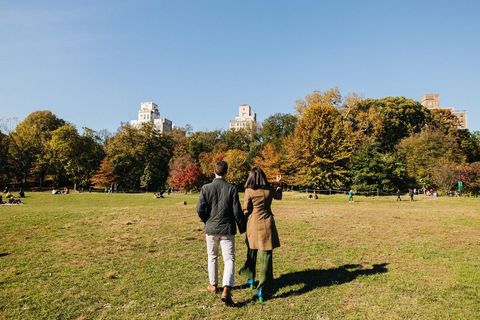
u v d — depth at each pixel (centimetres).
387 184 5775
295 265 810
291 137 6556
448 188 5991
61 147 7300
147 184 7831
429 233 1205
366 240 1076
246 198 633
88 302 588
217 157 7394
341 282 693
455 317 531
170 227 1253
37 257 861
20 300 593
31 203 3334
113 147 7956
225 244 605
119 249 940
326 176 5547
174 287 661
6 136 7262
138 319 525
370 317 532
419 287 661
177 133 10538
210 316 538
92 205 3064
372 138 6888
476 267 792
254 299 607
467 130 8131
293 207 2389
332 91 7219
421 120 7956
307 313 546
